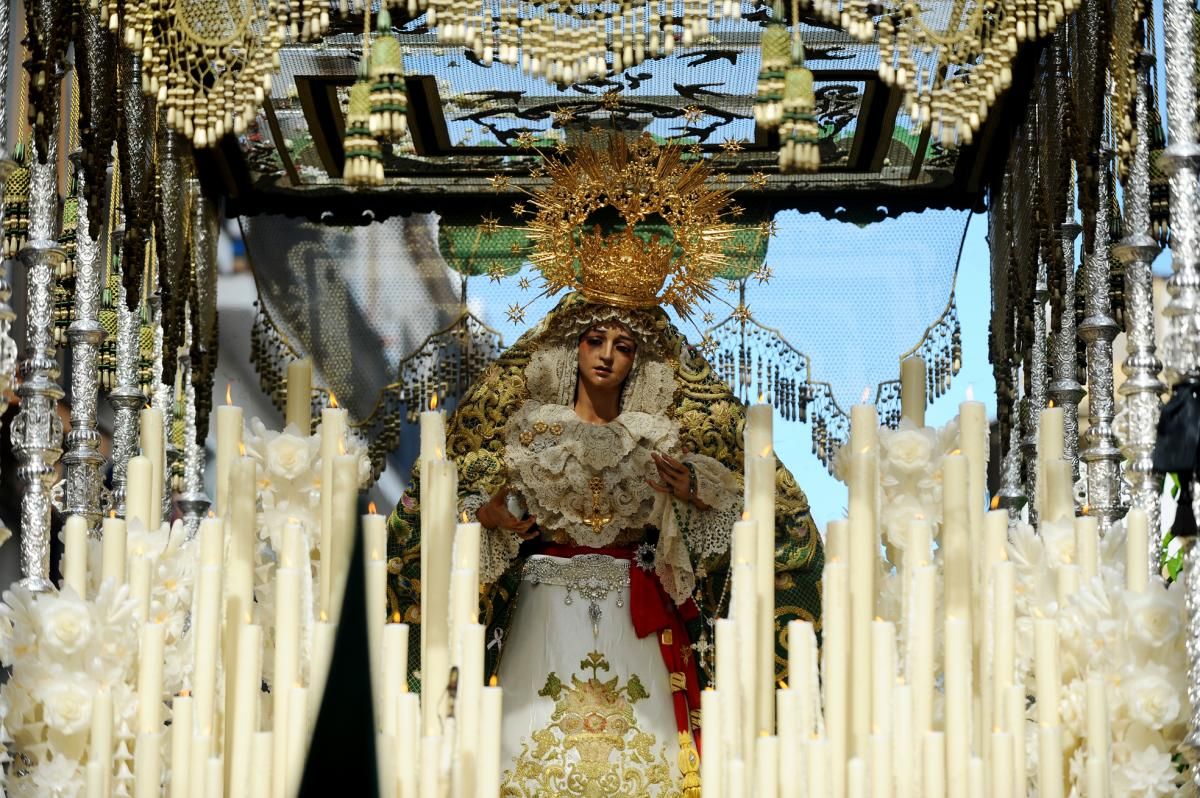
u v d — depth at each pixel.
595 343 14.16
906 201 16.78
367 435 16.88
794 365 16.64
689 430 14.17
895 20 10.89
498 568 13.55
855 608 10.53
